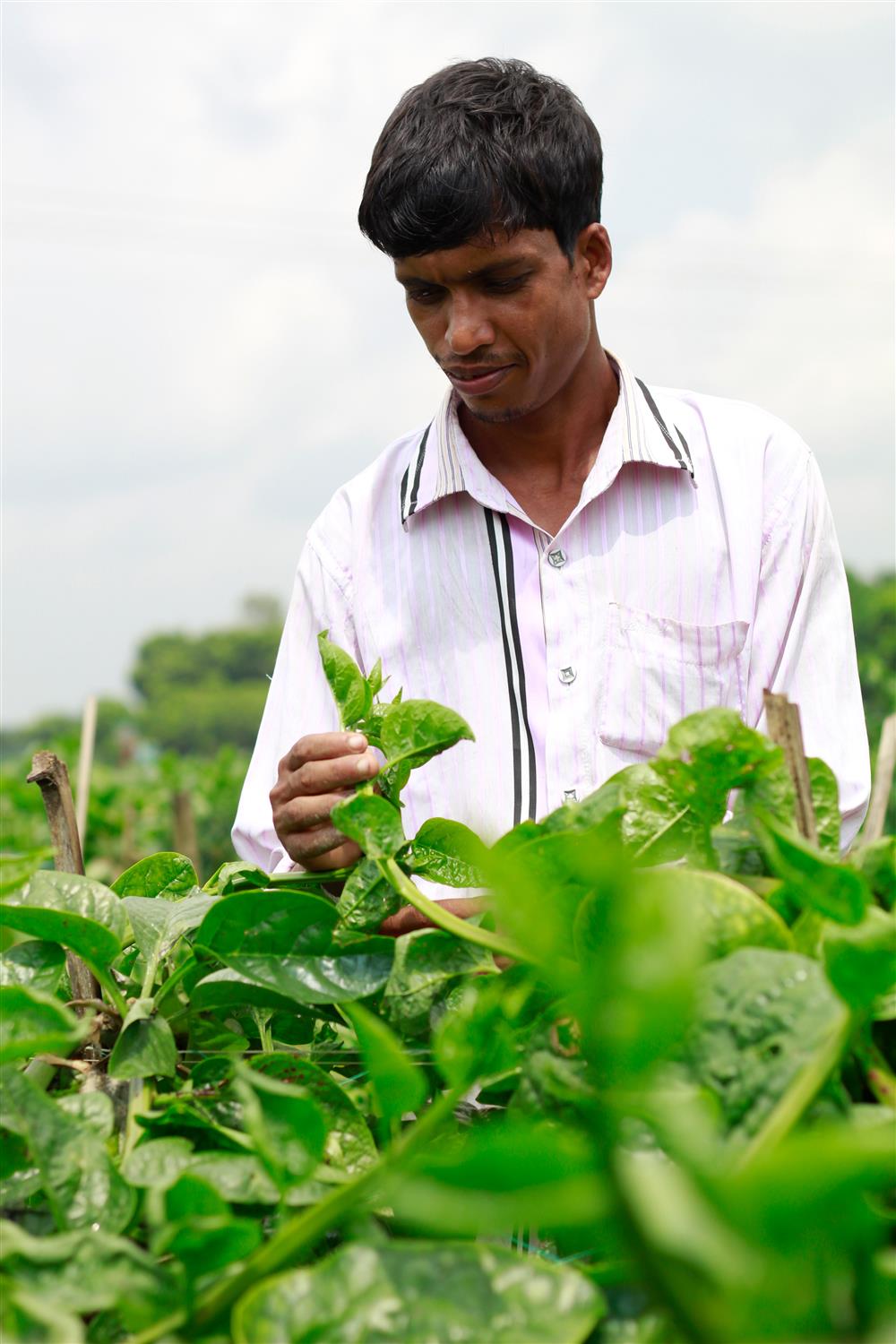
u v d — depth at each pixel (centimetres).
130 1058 87
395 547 204
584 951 69
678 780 79
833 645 190
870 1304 51
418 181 163
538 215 168
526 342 174
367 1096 92
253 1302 60
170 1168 74
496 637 196
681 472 196
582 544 197
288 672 206
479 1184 52
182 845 643
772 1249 47
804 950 72
